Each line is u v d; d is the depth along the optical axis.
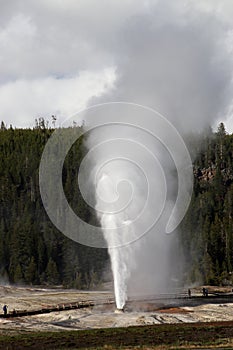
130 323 67.06
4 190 171.12
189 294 92.88
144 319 69.19
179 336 57.78
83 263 136.50
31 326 65.81
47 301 90.50
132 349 51.72
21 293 107.62
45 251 145.25
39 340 56.66
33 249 146.38
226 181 187.88
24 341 56.22
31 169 176.75
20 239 147.12
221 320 69.06
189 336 57.81
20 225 152.62
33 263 139.75
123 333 59.72
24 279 137.50
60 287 132.00
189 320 68.94
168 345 53.25
